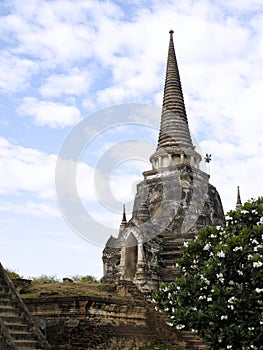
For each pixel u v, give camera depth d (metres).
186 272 23.20
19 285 27.05
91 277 43.72
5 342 12.98
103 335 23.36
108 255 41.09
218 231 23.20
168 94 51.44
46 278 37.12
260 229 20.59
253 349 20.52
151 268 37.72
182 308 20.53
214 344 19.28
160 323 26.58
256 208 22.42
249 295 19.02
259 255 19.17
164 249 39.72
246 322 18.80
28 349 14.62
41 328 16.91
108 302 24.23
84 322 22.84
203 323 19.66
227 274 20.27
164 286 22.89
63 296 23.70
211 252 22.48
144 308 26.41
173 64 53.28
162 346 25.84
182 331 27.00
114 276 39.31
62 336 22.80
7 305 16.11
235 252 20.27
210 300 19.91
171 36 55.38
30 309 23.84
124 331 24.58
